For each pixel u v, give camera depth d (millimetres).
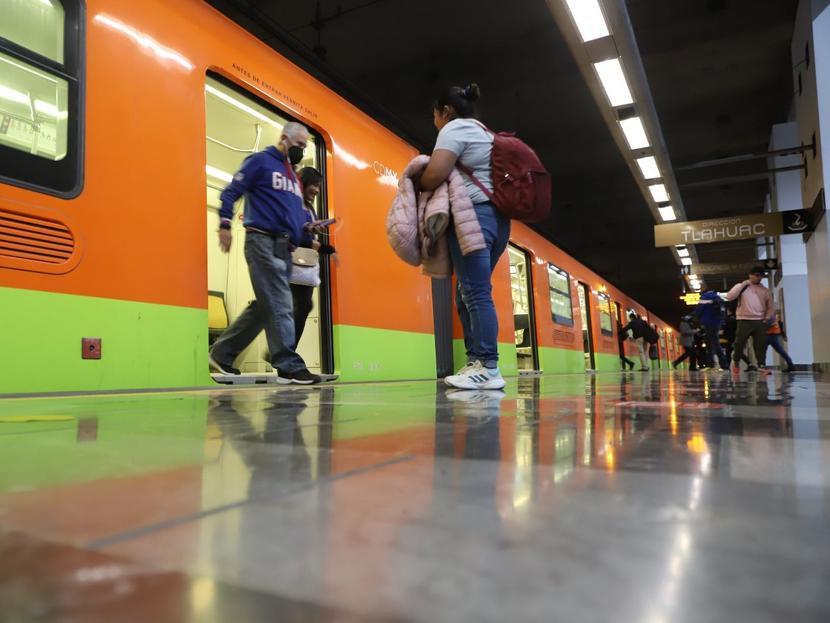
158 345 3326
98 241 3078
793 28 9391
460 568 313
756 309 8328
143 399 2258
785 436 935
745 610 246
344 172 5246
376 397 2293
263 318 3840
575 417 1316
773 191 13102
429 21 8805
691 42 9727
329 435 999
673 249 18812
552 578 294
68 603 270
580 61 6816
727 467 648
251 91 4320
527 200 2928
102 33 3240
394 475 614
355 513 447
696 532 381
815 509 447
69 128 3010
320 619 241
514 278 10625
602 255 23812
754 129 12883
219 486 564
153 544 370
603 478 587
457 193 2900
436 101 3141
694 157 14312
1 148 2707
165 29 3627
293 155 3924
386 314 5578
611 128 8750
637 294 34031
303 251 4191
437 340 6680
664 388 2934
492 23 8914
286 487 556
